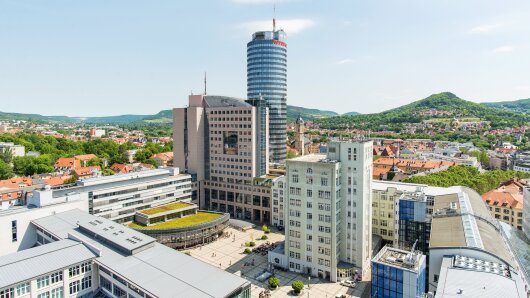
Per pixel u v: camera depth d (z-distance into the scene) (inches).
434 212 4645.7
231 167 7682.1
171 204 6811.0
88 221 4414.4
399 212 4763.8
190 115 7834.6
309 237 4724.4
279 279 4621.1
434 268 3570.4
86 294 3467.0
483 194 7795.3
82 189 5590.6
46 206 4675.2
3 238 4197.8
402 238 4741.6
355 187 4584.2
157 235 5526.6
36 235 4490.7
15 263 3203.7
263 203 7268.7
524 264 3991.1
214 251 5580.7
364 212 4576.8
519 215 6658.5
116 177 6195.9
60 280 3267.7
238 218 7578.7
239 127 7480.3
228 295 2891.2
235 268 4940.9
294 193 4825.3
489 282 2915.8
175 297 2815.0
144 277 3129.9
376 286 3533.5
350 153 4606.3
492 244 3585.1
